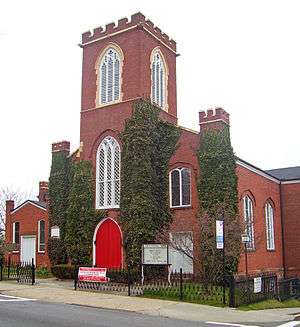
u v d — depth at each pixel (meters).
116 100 30.86
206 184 27.47
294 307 21.47
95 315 15.38
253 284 20.61
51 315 14.80
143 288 22.30
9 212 42.19
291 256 36.22
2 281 26.84
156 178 29.08
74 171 31.88
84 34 33.12
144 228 27.25
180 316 16.19
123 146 29.14
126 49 30.84
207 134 28.05
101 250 29.47
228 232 24.12
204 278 22.44
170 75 33.44
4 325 12.73
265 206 34.09
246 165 30.66
